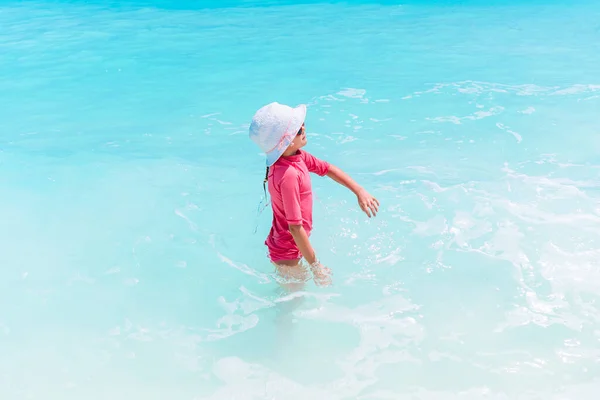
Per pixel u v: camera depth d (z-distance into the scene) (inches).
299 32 397.7
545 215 169.9
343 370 123.1
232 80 302.2
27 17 476.1
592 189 181.9
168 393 119.3
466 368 120.7
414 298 142.5
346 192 189.2
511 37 362.3
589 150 208.1
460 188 187.2
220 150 224.5
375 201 155.6
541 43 345.7
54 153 227.1
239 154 220.7
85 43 387.5
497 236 162.2
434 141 222.2
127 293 150.3
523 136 222.1
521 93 265.6
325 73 307.0
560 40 350.3
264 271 157.2
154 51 363.6
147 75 317.1
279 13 464.4
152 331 137.3
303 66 320.8
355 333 133.2
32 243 171.3
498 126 232.1
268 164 140.7
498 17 418.3
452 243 161.3
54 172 212.4
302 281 150.6
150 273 157.6
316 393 117.8
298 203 139.4
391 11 454.9
